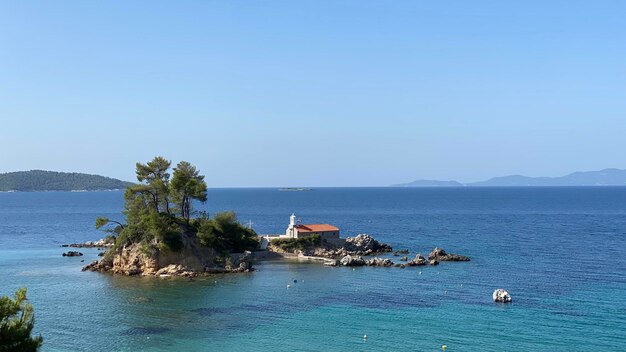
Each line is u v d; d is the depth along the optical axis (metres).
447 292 110.88
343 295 109.19
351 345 78.19
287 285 119.69
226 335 83.19
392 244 197.38
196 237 146.62
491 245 190.50
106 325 88.62
